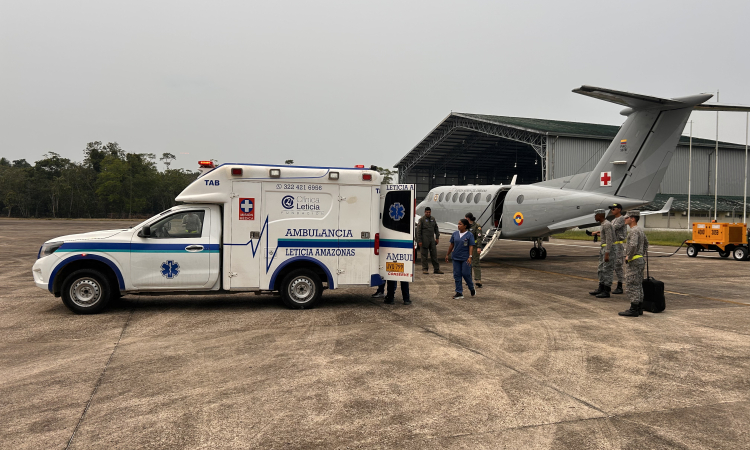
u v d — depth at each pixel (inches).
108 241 328.5
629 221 343.6
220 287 344.2
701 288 476.1
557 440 148.0
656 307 347.9
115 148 4001.0
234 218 340.8
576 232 1705.2
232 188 340.5
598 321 320.2
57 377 203.3
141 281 331.0
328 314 336.5
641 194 616.1
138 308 353.1
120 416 163.9
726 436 151.6
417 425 158.4
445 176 3107.8
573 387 195.0
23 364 220.5
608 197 629.9
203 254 337.4
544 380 203.2
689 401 181.0
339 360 229.8
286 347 251.6
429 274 574.9
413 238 356.5
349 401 178.9
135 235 334.0
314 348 250.1
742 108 556.4
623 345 259.8
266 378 203.8
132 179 3595.0
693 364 227.0
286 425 157.8
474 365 223.1
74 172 3612.2
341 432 152.7
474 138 2420.0
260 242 344.2
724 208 1937.7
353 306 367.6
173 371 211.9
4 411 167.8
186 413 166.9
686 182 2150.6
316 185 351.9
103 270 338.0
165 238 335.3
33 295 405.4
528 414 167.8
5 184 3516.2
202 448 141.4
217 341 262.8
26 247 917.2
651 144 607.2
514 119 2169.0
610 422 161.6
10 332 279.9
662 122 598.5
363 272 361.7
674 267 669.3
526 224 705.6
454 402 178.5
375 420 162.2
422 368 218.2
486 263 722.8
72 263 335.6
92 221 2819.9
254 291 348.2
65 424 157.3
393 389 191.6
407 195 359.3
